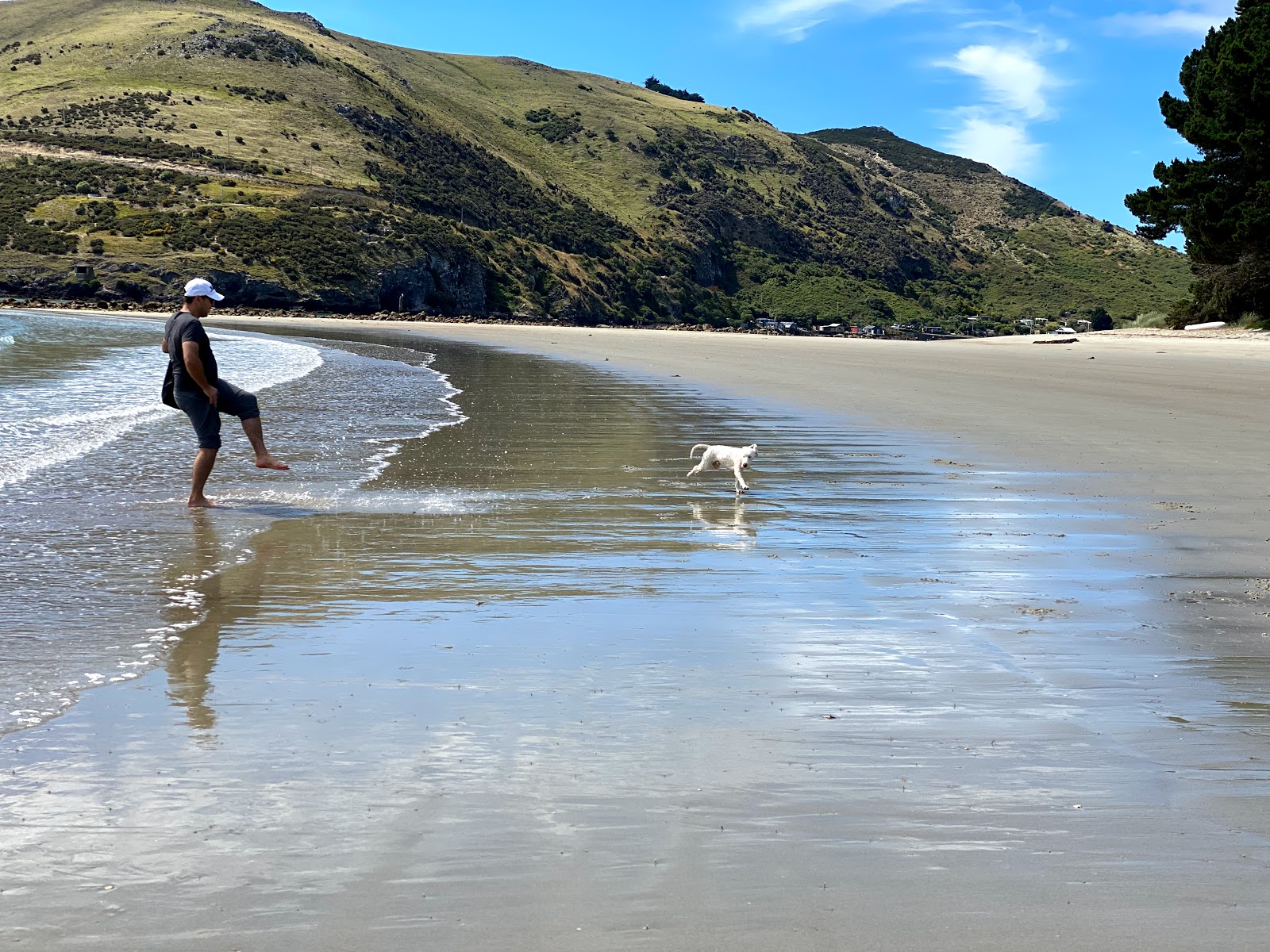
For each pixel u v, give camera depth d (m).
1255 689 4.21
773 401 18.09
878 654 4.68
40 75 148.50
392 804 3.11
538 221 151.50
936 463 11.09
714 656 4.63
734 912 2.54
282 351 33.16
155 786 3.22
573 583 6.03
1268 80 40.41
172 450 11.53
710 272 164.00
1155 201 46.28
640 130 192.62
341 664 4.47
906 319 164.62
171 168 120.38
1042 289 184.38
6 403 15.05
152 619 5.20
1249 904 2.60
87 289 95.50
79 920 2.51
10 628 5.02
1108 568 6.47
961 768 3.40
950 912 2.55
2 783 3.24
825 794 3.20
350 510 8.37
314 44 172.12
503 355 34.84
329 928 2.47
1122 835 2.94
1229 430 13.69
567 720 3.81
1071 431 13.73
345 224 116.06
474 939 2.43
